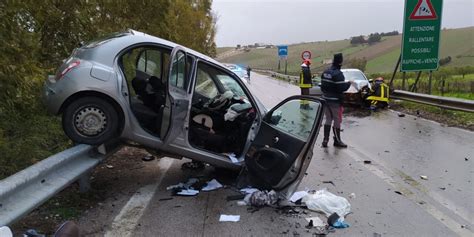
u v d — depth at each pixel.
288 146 5.32
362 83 16.39
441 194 5.87
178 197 5.64
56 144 6.80
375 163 7.65
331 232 4.59
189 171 6.89
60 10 9.64
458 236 4.51
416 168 7.27
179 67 5.85
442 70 36.88
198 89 7.13
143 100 6.47
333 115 9.07
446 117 13.16
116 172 6.77
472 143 9.34
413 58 15.65
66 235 3.62
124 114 5.66
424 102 14.93
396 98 16.94
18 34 6.24
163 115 5.65
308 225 4.77
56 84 5.70
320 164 7.60
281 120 5.63
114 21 13.64
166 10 15.52
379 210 5.26
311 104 5.30
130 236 4.39
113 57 5.81
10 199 3.59
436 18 15.46
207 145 6.48
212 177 6.56
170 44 6.12
